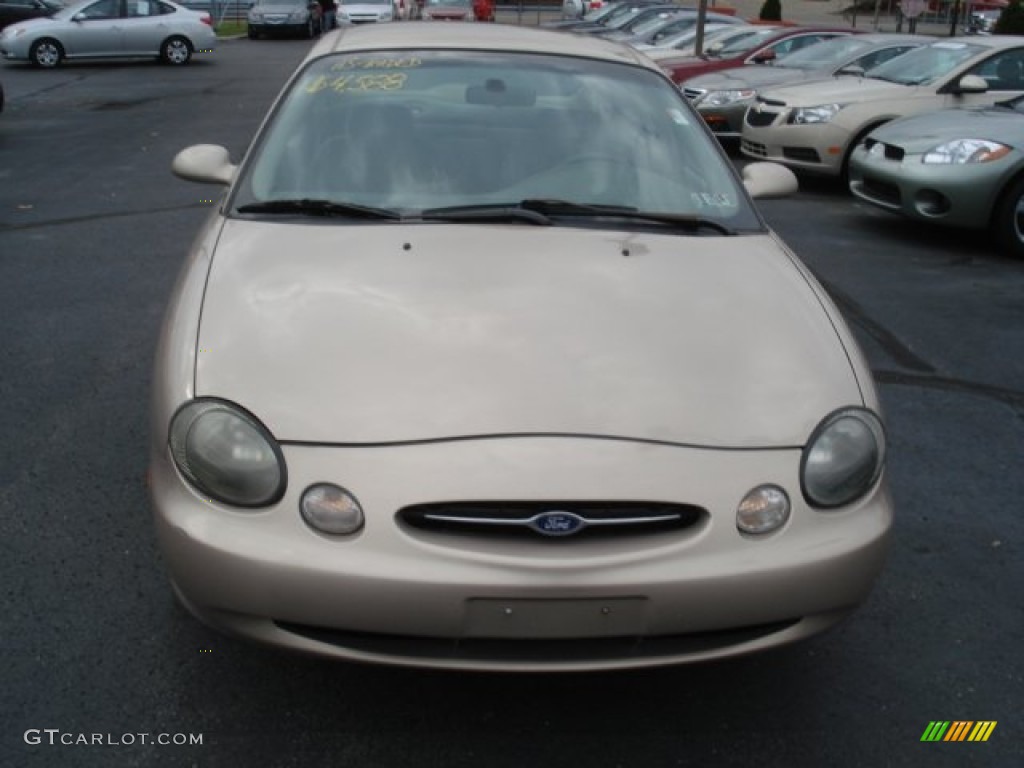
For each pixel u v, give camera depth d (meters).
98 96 16.27
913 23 28.03
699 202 3.59
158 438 2.56
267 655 2.89
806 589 2.44
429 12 27.48
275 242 3.13
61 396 4.60
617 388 2.54
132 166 10.35
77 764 2.47
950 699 2.86
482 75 3.93
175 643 2.93
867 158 8.62
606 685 2.84
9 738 2.54
